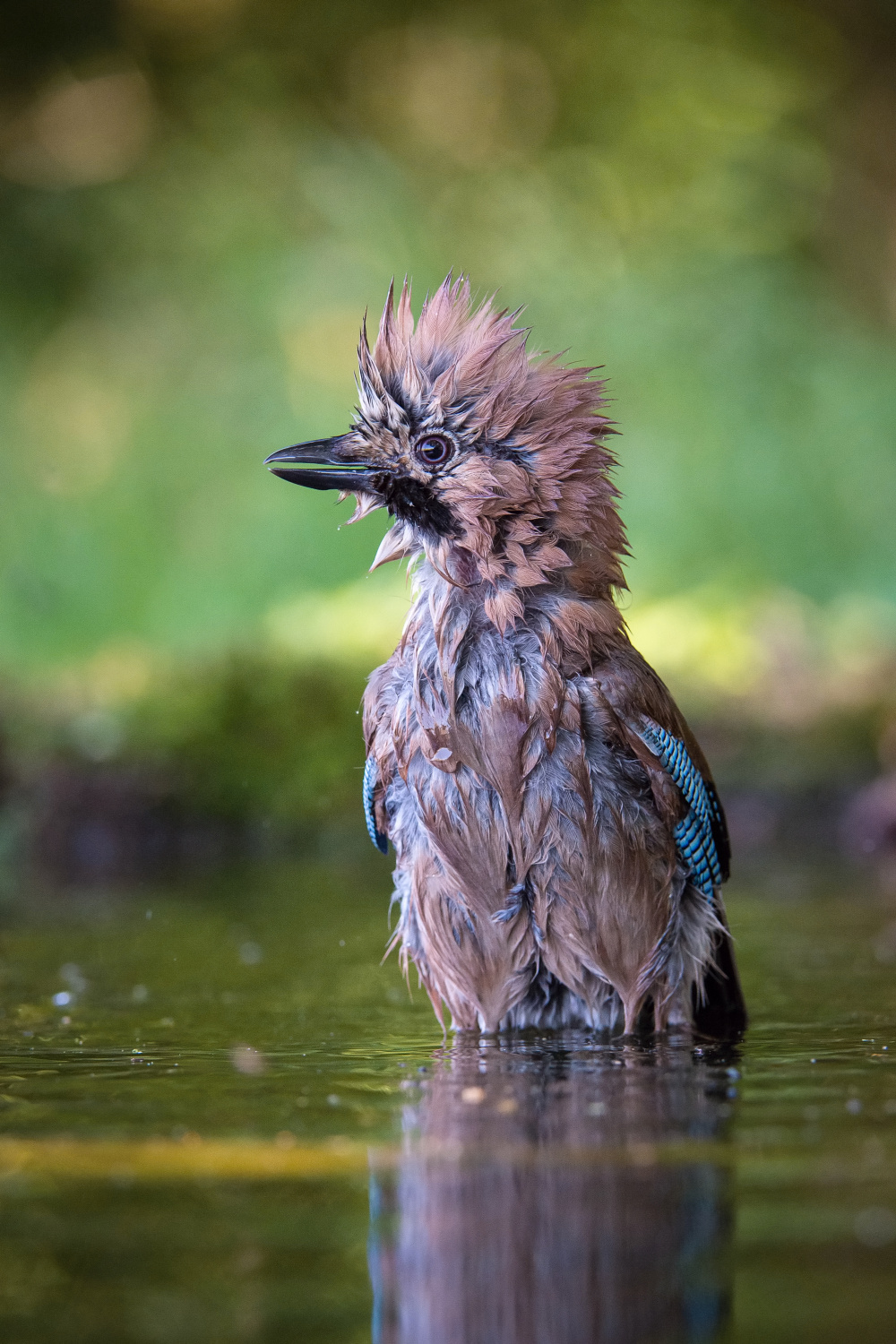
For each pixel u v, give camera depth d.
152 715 13.81
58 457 22.58
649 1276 3.32
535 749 6.12
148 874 11.61
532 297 24.11
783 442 22.11
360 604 18.14
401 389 6.47
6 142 26.70
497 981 6.38
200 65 27.38
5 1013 6.73
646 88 26.89
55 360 24.20
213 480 21.94
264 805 13.38
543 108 27.19
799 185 26.75
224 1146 4.35
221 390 23.30
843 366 23.48
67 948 8.55
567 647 6.19
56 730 13.66
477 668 6.19
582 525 6.37
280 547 20.31
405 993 7.32
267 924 9.36
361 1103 4.89
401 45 27.81
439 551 6.34
